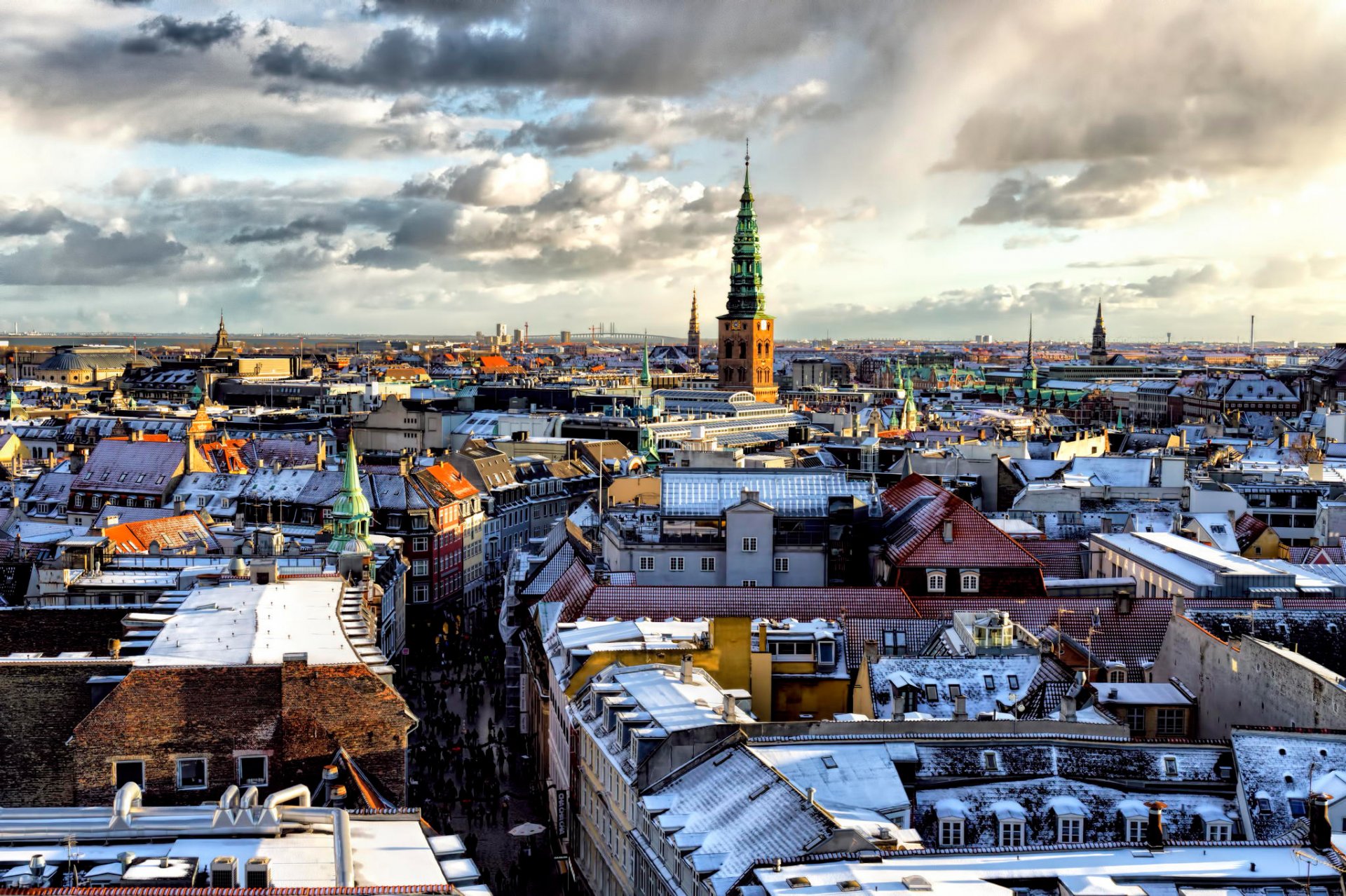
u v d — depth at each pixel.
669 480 150.75
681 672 104.88
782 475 152.62
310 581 116.25
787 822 74.12
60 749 79.31
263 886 59.31
